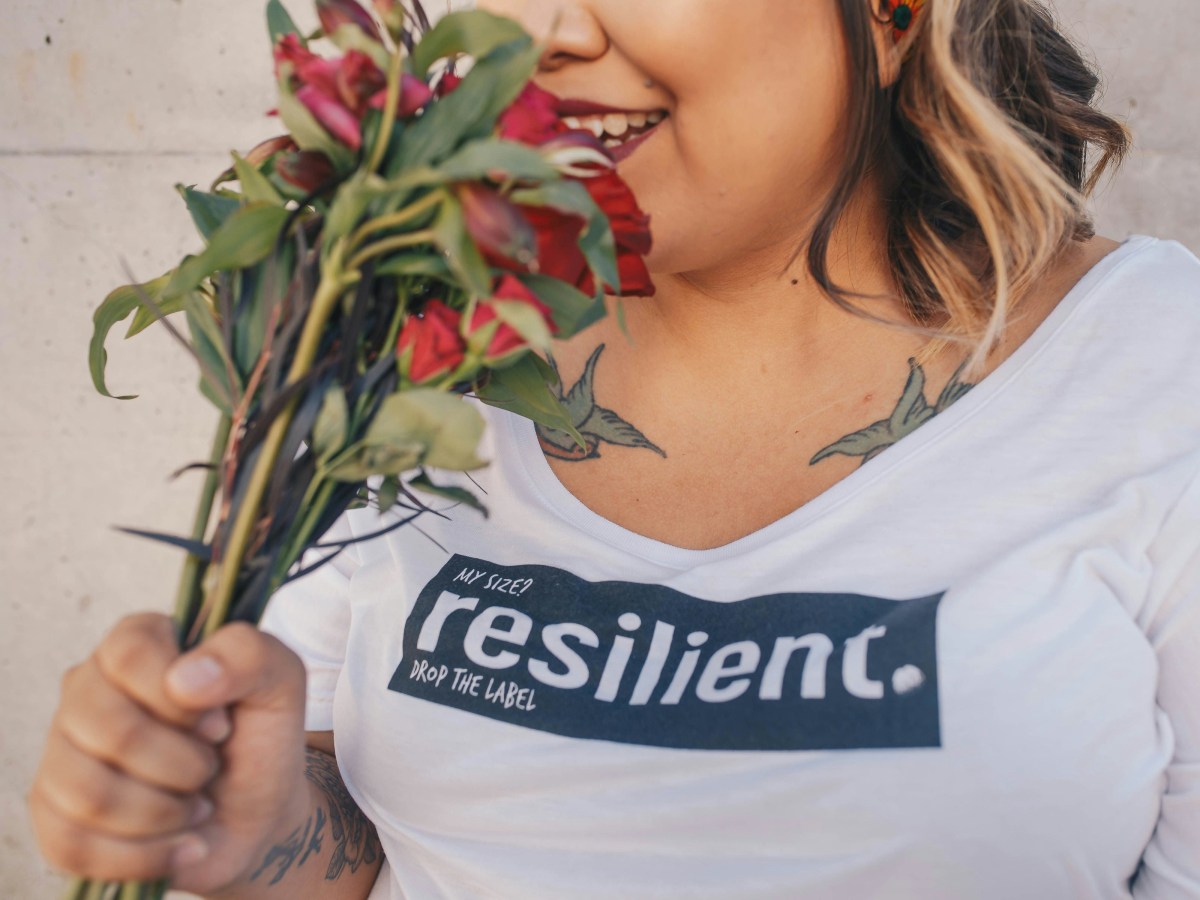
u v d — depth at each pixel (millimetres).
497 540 1076
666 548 1031
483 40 634
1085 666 886
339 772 1139
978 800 867
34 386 2125
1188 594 911
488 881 981
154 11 1999
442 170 595
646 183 879
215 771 696
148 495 2111
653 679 955
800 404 1052
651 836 932
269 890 1000
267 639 695
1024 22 1130
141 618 688
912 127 1023
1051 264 1082
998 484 958
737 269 1018
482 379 811
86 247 2082
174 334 725
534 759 959
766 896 897
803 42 857
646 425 1095
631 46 813
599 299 715
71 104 2059
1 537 2166
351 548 1170
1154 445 938
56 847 654
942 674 887
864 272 1063
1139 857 940
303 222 712
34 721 2195
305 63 664
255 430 668
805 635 933
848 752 884
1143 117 1727
